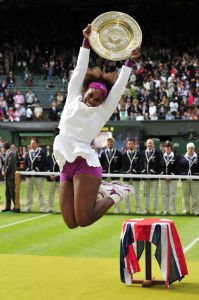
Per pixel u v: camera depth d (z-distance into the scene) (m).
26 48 34.34
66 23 36.56
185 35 35.94
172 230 5.67
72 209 4.48
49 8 36.16
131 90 27.16
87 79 4.63
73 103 4.43
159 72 30.56
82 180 4.30
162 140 26.41
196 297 5.04
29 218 11.89
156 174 12.38
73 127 4.36
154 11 36.31
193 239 8.86
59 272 6.20
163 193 12.42
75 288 5.38
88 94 4.40
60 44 35.28
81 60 4.57
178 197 15.72
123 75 4.46
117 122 25.17
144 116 25.91
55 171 13.02
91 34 4.57
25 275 6.03
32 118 27.08
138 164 12.62
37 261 6.94
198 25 35.97
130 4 35.84
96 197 4.40
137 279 5.74
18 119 26.69
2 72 31.45
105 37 4.58
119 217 11.91
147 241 5.71
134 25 4.57
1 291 5.24
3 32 35.41
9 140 25.92
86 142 4.41
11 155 13.19
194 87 28.59
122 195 4.53
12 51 33.50
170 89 28.27
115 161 12.78
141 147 24.80
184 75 30.28
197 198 12.25
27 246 8.29
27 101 27.72
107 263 6.79
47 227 10.41
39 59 33.22
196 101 27.73
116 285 5.56
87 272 6.21
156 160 12.38
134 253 5.77
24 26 35.94
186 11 35.97
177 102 26.70
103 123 4.45
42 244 8.48
